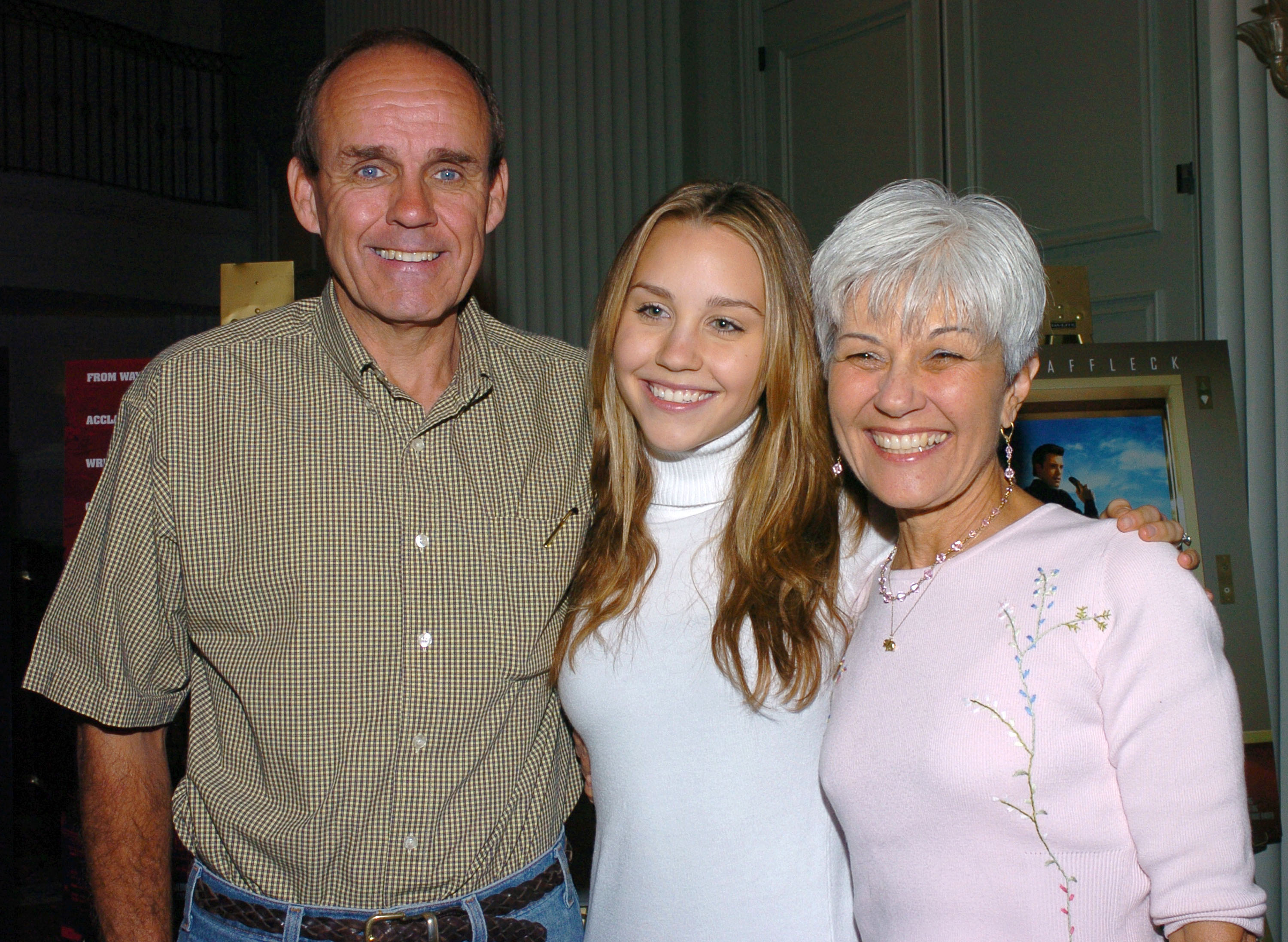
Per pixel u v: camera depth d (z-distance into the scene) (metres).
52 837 4.38
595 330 1.63
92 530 1.47
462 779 1.44
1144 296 2.97
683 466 1.60
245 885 1.42
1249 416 2.72
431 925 1.41
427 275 1.45
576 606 1.59
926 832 1.23
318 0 7.11
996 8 3.37
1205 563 2.19
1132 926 1.16
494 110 1.63
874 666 1.34
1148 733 1.10
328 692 1.41
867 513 1.65
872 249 1.26
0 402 2.61
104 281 7.31
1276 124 2.66
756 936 1.42
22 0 7.78
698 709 1.48
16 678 4.32
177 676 1.50
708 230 1.52
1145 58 2.93
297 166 1.58
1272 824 2.10
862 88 3.87
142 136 8.73
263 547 1.43
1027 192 3.30
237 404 1.46
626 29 4.09
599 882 1.53
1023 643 1.20
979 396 1.27
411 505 1.46
